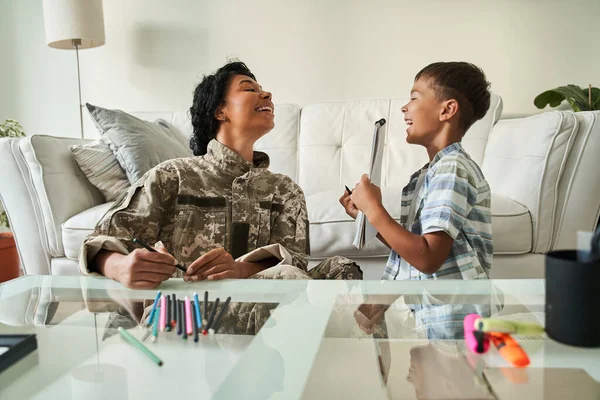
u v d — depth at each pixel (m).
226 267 0.85
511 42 2.42
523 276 1.59
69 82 2.75
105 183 1.79
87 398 0.47
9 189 1.69
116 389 0.49
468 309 0.66
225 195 1.11
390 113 2.16
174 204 1.10
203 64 2.64
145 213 1.03
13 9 2.76
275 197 1.17
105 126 1.85
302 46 2.56
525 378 0.47
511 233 1.56
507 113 2.46
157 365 0.53
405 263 1.10
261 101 1.18
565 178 1.58
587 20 2.37
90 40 2.49
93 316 0.67
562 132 1.55
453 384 0.47
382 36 2.50
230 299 0.70
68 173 1.74
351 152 2.14
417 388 0.47
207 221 1.09
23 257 1.72
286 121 2.26
